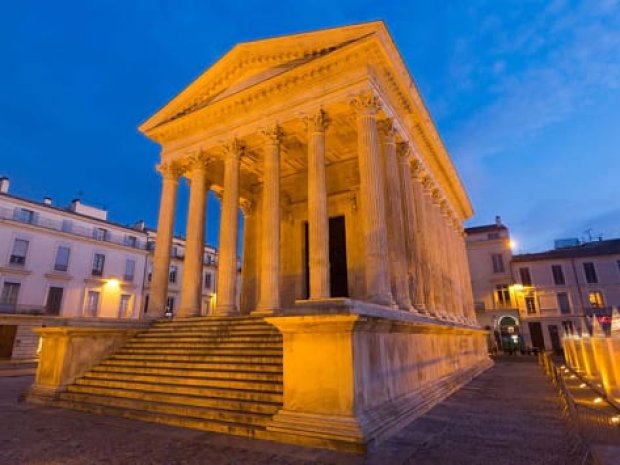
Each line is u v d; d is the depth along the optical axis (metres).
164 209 19.11
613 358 11.46
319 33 15.58
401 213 15.88
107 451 6.92
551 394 13.20
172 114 20.23
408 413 9.24
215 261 50.78
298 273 22.14
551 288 44.09
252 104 17.20
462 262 30.66
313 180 14.35
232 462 6.29
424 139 20.70
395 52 15.43
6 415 10.02
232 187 17.03
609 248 44.00
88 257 38.78
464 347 20.83
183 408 9.21
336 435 7.00
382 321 8.92
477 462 6.20
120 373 12.21
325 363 7.68
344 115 16.17
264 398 8.89
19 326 32.84
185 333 13.91
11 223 33.66
